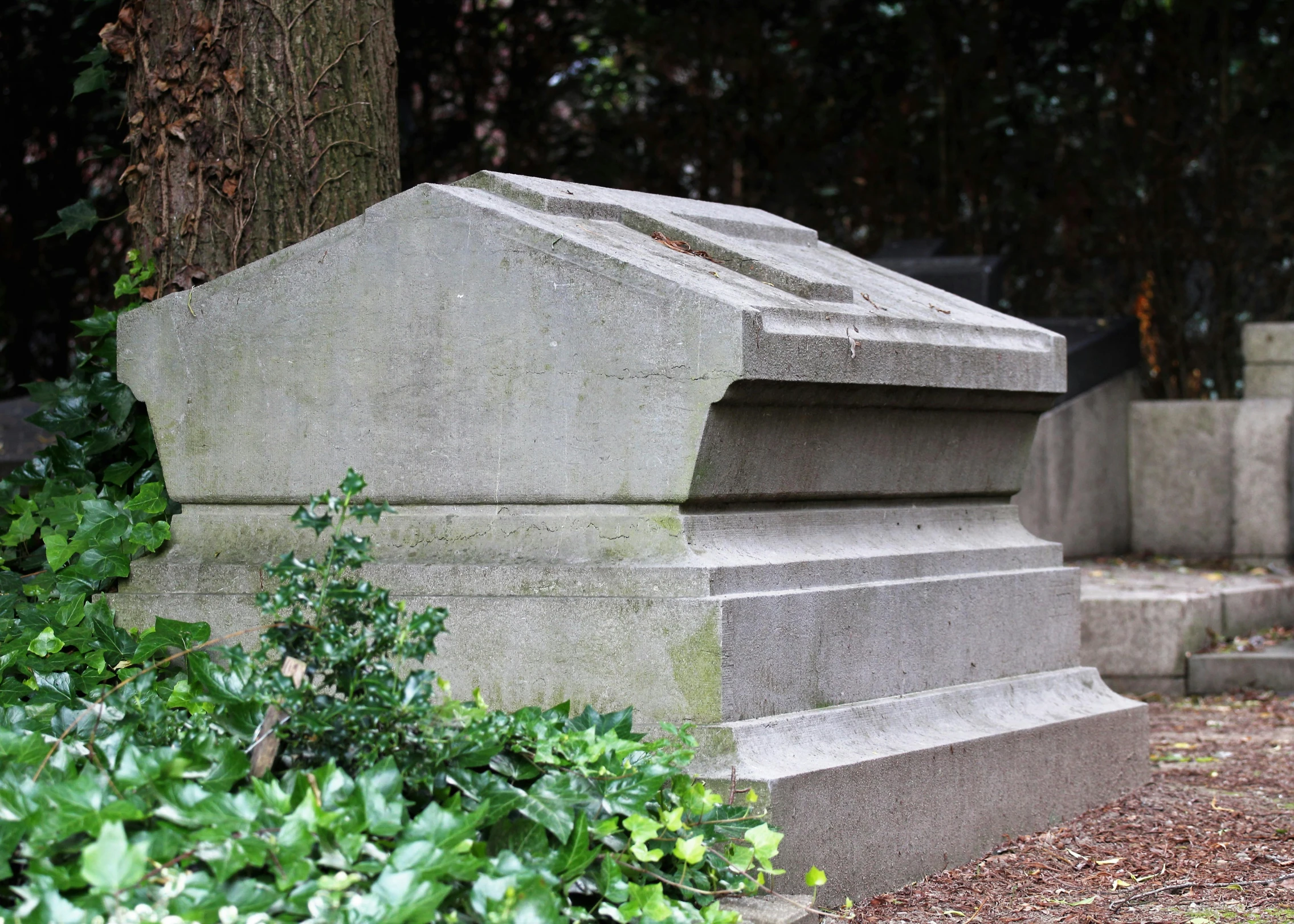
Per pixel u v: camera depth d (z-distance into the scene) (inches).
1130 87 430.9
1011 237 451.5
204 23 203.5
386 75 211.0
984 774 174.7
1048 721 190.7
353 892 106.6
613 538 152.6
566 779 125.9
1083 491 379.9
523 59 436.5
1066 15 442.6
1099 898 157.8
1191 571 360.8
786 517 163.6
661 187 458.9
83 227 216.5
